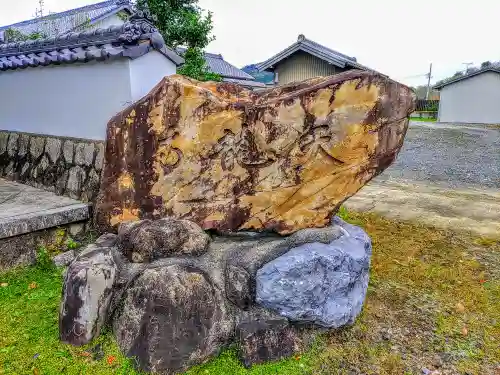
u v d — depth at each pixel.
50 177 3.97
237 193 2.75
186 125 2.65
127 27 3.07
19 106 4.33
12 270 3.09
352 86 2.56
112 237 2.83
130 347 2.22
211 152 2.70
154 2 7.44
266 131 2.64
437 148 12.90
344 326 2.75
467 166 10.23
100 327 2.35
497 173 9.41
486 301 3.22
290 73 13.93
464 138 14.63
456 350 2.59
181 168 2.71
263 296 2.48
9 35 8.06
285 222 2.76
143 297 2.26
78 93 3.57
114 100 3.26
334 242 2.79
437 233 5.00
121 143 2.77
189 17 7.61
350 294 2.75
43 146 4.07
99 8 12.48
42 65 3.80
